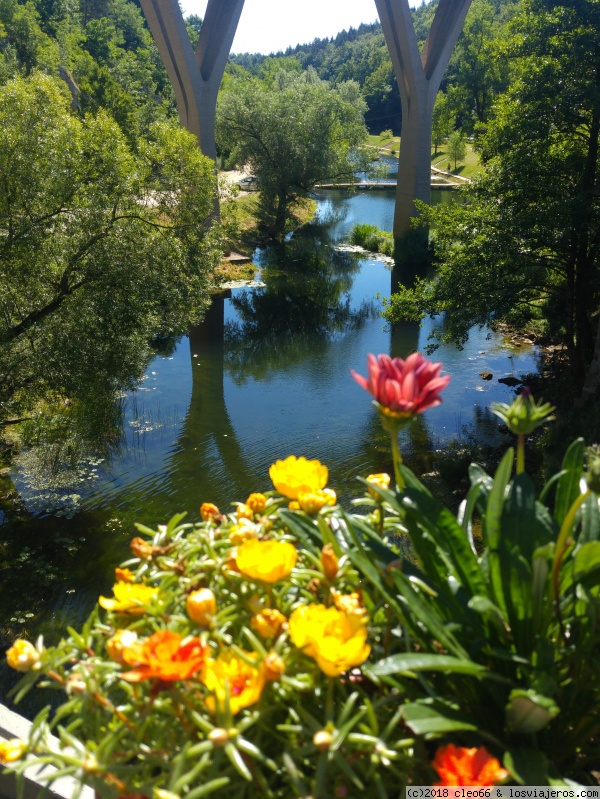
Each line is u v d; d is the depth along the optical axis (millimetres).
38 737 1201
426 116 30156
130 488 9992
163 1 24281
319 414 13047
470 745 1281
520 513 1438
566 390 12875
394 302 12773
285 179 31312
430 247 26656
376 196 47531
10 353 9719
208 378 15086
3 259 9812
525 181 11828
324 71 124438
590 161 11617
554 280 13281
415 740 1255
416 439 11688
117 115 29469
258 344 17688
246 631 1228
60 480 10133
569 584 1388
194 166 11891
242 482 10227
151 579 1487
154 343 17594
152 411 13047
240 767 1007
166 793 979
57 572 7926
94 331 10047
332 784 1203
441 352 16594
